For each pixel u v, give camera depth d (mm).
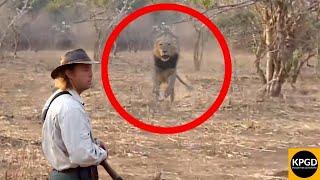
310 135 12359
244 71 24094
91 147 4488
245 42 18531
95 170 4664
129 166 9211
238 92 18297
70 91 4625
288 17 16281
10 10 23594
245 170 9219
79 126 4473
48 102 4637
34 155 9438
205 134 12062
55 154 4574
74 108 4496
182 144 10961
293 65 18250
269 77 17188
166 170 9047
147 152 10227
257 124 13227
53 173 4637
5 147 10000
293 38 16484
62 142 4543
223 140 11484
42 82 20719
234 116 14203
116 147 10398
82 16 26219
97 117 13602
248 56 24609
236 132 12383
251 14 17031
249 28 17578
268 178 8719
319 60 17656
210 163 9633
